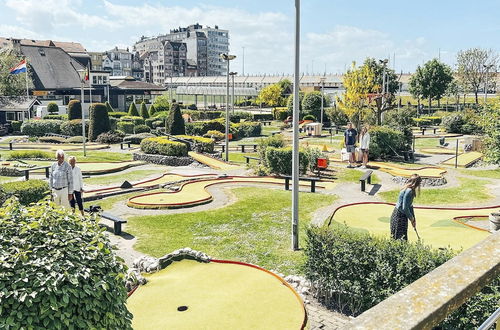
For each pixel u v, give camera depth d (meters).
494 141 14.30
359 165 24.81
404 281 7.20
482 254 1.99
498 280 5.64
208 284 8.52
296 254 11.02
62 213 4.54
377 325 1.46
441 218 13.67
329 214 14.65
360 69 39.31
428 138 40.22
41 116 51.59
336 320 7.74
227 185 19.77
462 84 72.50
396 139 26.94
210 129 40.91
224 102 97.50
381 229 12.57
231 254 11.04
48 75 70.75
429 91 69.62
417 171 22.75
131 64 157.50
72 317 3.74
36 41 101.69
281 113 59.41
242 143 37.97
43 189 14.27
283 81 84.25
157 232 12.93
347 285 7.96
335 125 51.53
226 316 7.23
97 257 4.23
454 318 5.80
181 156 27.14
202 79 125.31
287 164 21.59
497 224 11.98
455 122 44.19
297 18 10.62
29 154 28.36
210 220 14.14
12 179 22.00
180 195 17.28
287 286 8.38
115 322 4.06
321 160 21.67
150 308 7.54
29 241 4.07
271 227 13.37
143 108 54.09
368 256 7.76
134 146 35.25
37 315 3.63
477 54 70.25
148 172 24.03
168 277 8.92
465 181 21.14
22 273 3.71
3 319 3.54
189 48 178.12
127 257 10.88
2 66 59.12
